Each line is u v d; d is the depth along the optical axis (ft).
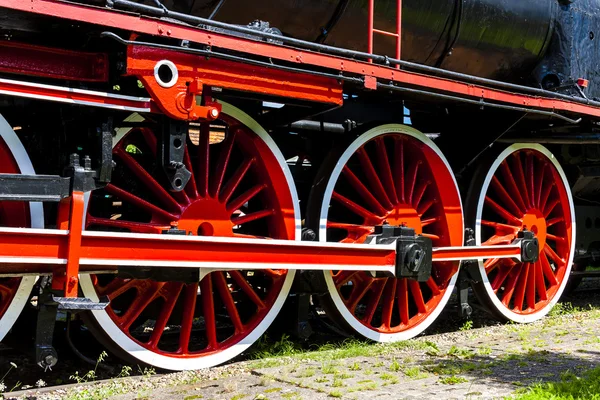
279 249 15.62
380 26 18.38
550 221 24.67
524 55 22.20
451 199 20.53
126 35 13.02
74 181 12.76
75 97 12.59
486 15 20.34
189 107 13.70
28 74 12.88
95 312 14.47
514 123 20.56
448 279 20.74
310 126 18.90
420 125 23.26
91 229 16.31
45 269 13.21
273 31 15.01
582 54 23.17
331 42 18.11
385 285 19.83
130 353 14.94
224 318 19.94
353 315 18.54
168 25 12.92
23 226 13.55
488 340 19.62
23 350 14.80
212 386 14.02
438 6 19.15
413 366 15.83
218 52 14.08
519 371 15.44
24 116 14.98
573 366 15.96
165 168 14.03
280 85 14.98
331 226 18.26
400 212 19.52
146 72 13.07
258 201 18.37
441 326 22.76
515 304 23.39
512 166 23.70
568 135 23.44
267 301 17.26
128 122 14.53
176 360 15.49
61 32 13.00
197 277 14.78
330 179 17.94
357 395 13.19
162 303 16.83
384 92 18.61
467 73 21.54
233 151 18.02
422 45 19.69
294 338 19.10
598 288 33.96
